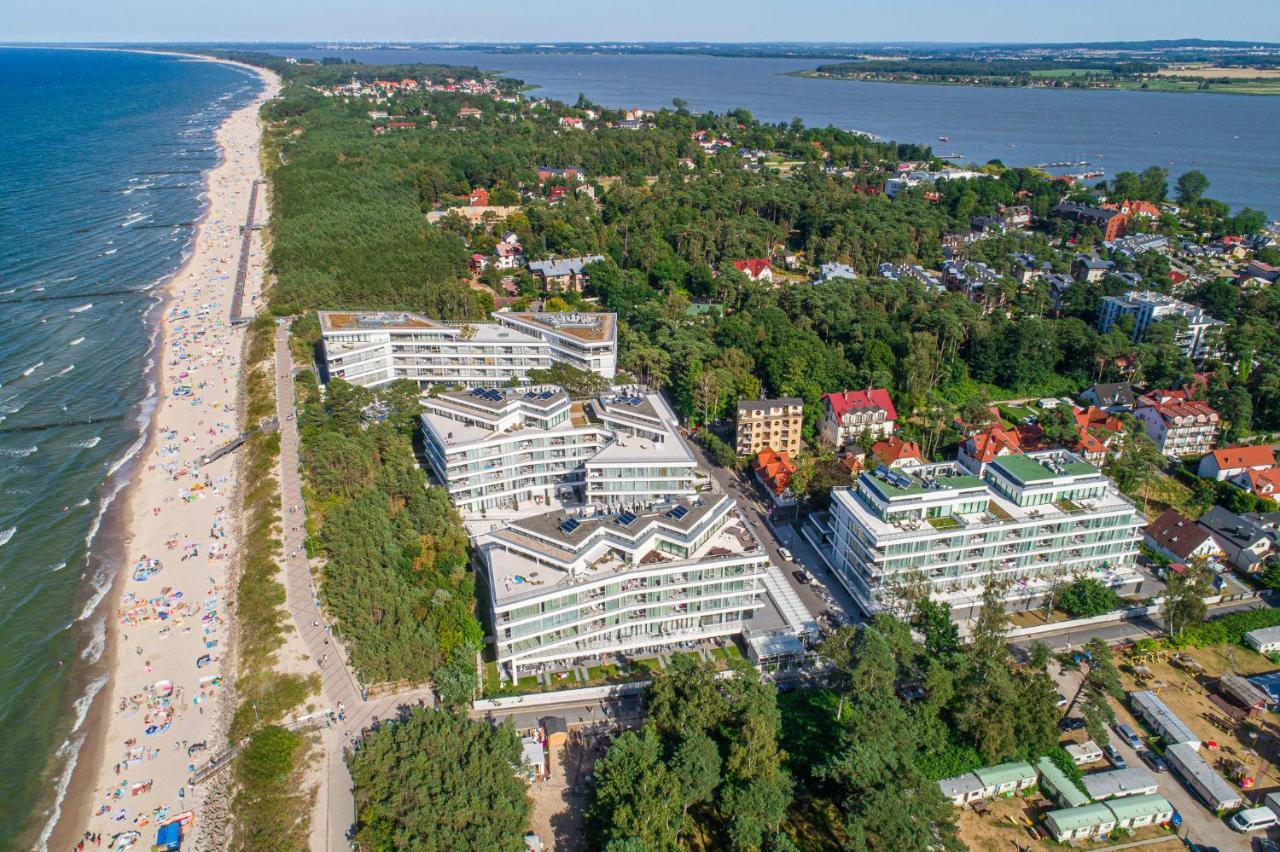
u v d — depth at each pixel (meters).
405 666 143.62
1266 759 137.38
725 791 118.56
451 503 192.00
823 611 168.25
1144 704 145.00
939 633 150.75
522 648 144.12
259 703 142.25
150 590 176.25
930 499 166.12
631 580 148.12
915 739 128.88
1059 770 132.12
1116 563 175.50
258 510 195.38
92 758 136.88
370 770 121.06
